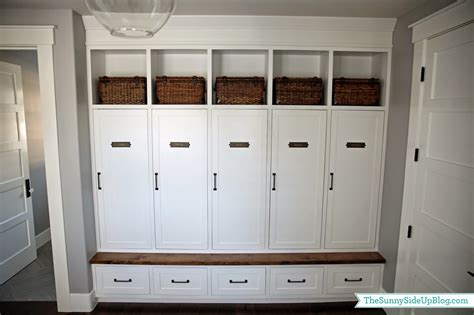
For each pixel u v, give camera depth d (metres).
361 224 2.72
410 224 2.28
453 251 1.86
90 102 2.56
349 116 2.60
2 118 2.91
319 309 2.66
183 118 2.58
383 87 2.61
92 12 1.09
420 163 2.17
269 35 2.51
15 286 2.93
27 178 3.28
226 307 2.68
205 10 2.30
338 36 2.51
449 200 1.89
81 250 2.53
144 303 2.72
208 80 2.55
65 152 2.43
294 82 2.58
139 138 2.61
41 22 2.30
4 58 3.10
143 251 2.74
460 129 1.80
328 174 2.65
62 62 2.34
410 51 2.26
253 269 2.64
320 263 2.62
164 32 2.50
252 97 2.59
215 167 2.63
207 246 2.73
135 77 2.58
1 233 2.93
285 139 2.61
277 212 2.69
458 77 1.82
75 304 2.59
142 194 2.67
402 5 2.16
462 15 1.76
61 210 2.48
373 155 2.64
